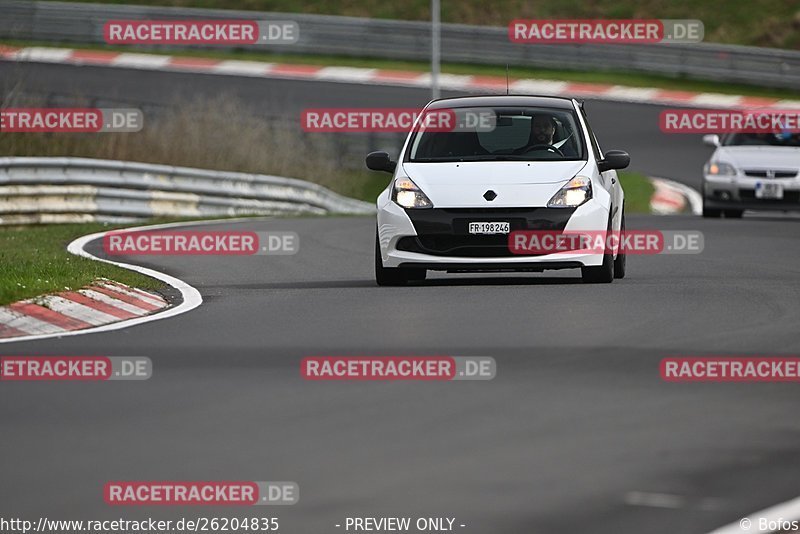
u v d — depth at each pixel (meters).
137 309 42.59
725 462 22.39
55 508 19.69
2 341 35.44
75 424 25.05
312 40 180.12
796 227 75.69
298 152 116.00
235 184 95.94
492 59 174.00
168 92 151.88
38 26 183.50
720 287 46.16
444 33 175.62
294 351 33.12
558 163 47.88
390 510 19.47
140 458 22.36
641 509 19.59
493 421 25.27
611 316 38.78
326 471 21.53
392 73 167.88
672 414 26.06
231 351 33.28
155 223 79.50
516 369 30.53
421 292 45.38
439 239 46.31
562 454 22.75
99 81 158.00
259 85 159.75
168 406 26.69
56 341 35.31
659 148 136.88
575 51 172.12
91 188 85.94
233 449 23.02
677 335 35.19
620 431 24.53
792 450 23.27
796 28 189.00
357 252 61.91
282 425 24.92
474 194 46.41
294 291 46.38
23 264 49.09
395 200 47.00
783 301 42.16
